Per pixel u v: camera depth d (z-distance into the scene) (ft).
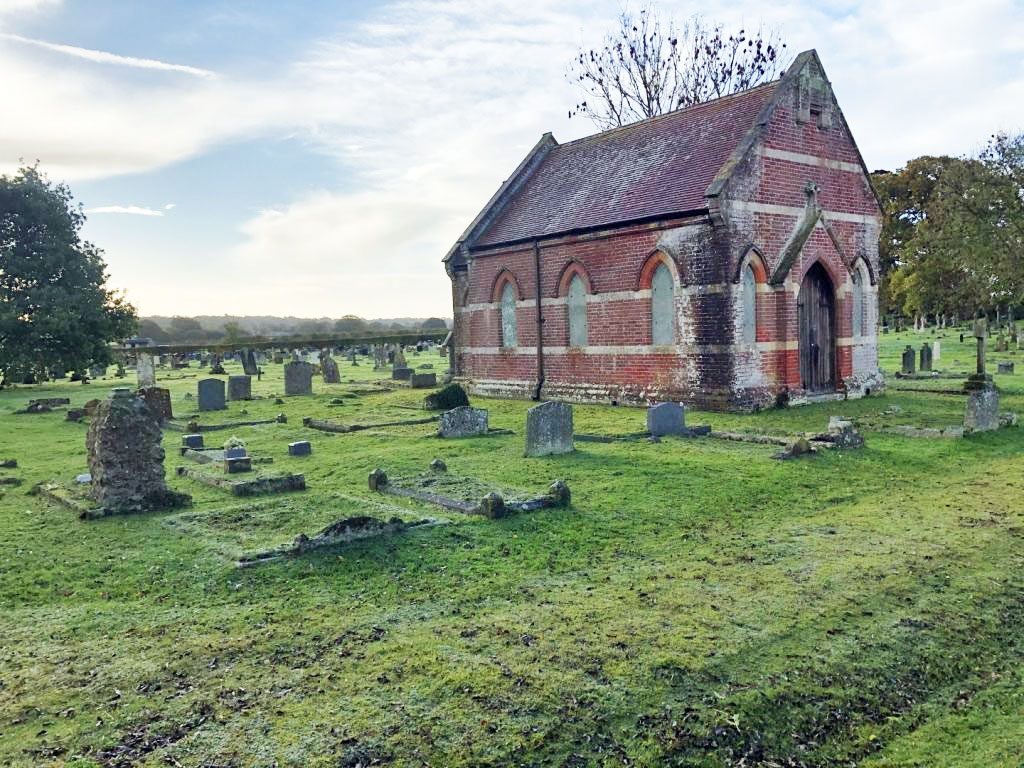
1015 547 31.35
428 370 151.53
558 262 91.04
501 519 36.01
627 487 42.34
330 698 19.54
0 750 17.43
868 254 87.71
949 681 21.01
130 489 39.29
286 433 70.28
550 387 93.71
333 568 29.60
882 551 31.07
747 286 75.56
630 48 158.30
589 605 25.67
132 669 21.38
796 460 48.85
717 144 81.61
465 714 18.70
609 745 17.65
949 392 86.94
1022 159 133.69
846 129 84.89
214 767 16.66
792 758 17.63
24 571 30.30
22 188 130.72
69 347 133.90
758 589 26.99
